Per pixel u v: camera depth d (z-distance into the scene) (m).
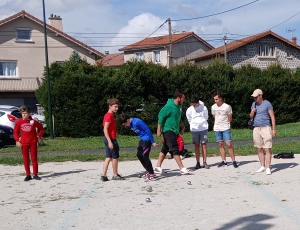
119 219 6.63
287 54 49.75
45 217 6.94
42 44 40.06
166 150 10.62
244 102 25.98
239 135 21.36
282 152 14.04
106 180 10.02
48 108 22.28
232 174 10.30
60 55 40.69
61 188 9.36
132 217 6.72
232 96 25.80
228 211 6.86
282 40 48.75
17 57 39.25
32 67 39.75
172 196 8.12
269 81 27.28
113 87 22.94
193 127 11.28
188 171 10.42
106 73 23.69
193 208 7.14
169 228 6.05
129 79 23.22
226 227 6.01
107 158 10.05
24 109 10.40
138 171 11.35
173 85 24.28
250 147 15.64
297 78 28.67
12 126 19.48
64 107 22.66
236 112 25.92
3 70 38.94
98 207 7.48
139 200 7.88
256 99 10.23
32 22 39.62
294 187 8.57
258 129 10.27
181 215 6.72
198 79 24.69
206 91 24.88
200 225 6.14
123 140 20.80
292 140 18.19
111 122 9.89
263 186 8.76
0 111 20.12
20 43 39.34
